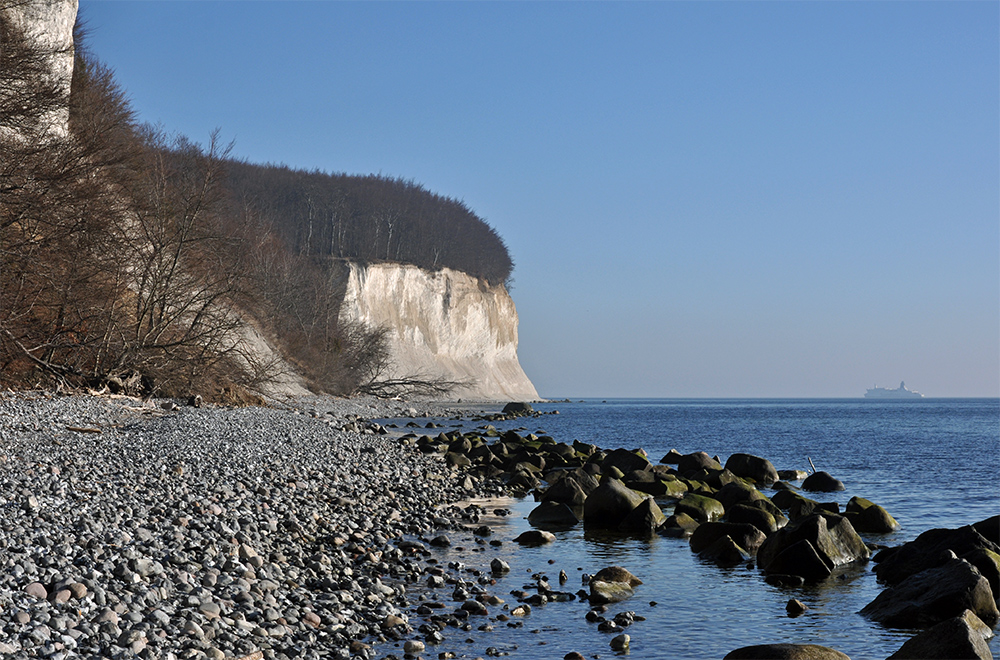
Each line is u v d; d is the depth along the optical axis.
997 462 32.81
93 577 7.94
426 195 124.75
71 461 15.66
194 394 34.09
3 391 26.12
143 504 12.42
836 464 32.00
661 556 13.18
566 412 88.00
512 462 25.52
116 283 31.11
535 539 14.15
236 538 11.08
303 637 7.74
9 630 6.19
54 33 37.50
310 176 116.50
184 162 35.16
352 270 93.25
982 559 10.50
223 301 36.72
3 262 27.23
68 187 28.91
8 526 9.51
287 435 24.84
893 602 9.79
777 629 9.31
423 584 10.55
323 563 10.69
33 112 28.94
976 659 7.57
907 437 51.38
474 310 110.44
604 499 16.17
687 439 46.91
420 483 19.64
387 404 63.53
